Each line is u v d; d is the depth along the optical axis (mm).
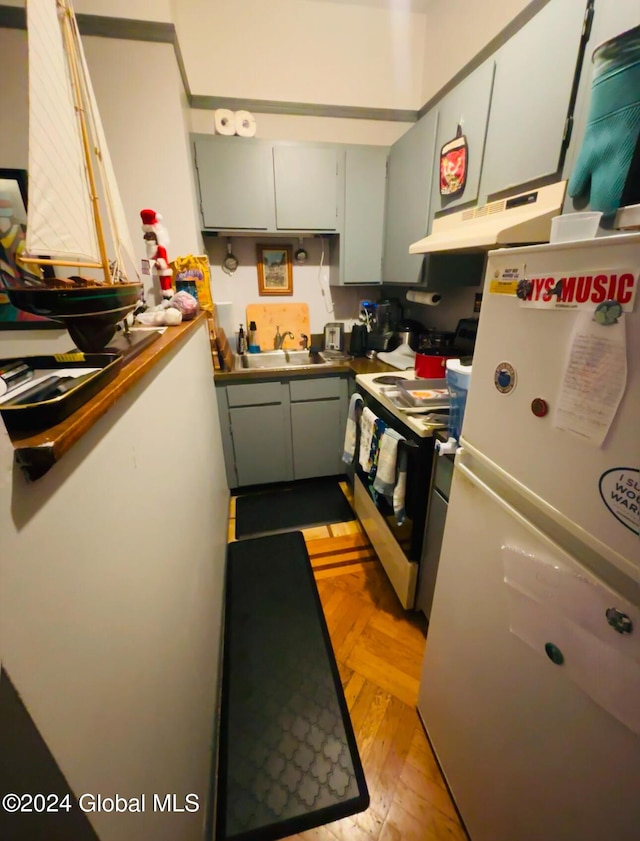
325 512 2191
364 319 2408
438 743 1007
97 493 468
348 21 2057
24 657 302
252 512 2195
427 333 2174
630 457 429
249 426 2205
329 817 938
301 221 2078
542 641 598
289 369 2127
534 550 601
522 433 612
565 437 521
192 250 1813
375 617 1500
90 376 482
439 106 1567
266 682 1244
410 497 1319
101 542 467
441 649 956
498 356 662
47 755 324
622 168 672
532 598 611
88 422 400
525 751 663
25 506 318
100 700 423
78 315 674
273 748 1067
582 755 539
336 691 1217
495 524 705
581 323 479
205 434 1492
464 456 814
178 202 1729
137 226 1723
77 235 668
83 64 786
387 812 947
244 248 2350
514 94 1134
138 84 1552
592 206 747
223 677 1260
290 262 2430
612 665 482
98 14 1435
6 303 1507
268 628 1442
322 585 1666
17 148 1452
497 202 1209
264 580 1687
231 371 2064
